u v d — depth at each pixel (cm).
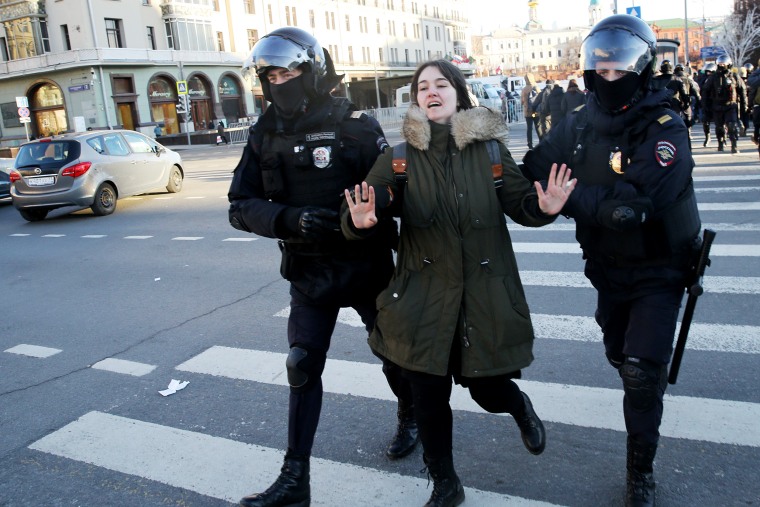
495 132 251
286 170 279
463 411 367
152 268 783
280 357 473
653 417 257
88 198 1228
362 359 455
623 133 256
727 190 942
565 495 282
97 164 1248
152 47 4875
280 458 334
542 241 761
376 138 280
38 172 1219
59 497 311
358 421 366
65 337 554
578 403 365
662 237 254
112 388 439
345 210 258
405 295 258
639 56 247
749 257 618
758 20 5331
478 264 252
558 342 457
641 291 261
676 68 1198
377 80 5797
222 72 5272
